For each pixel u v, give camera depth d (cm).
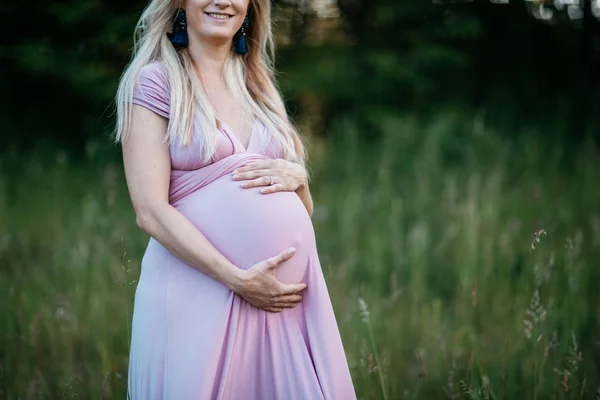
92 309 391
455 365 345
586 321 402
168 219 231
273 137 256
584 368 354
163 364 235
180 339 233
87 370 348
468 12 874
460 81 899
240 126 253
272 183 243
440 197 630
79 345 375
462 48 907
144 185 233
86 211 518
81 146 782
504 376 328
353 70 840
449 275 493
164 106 238
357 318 385
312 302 246
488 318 406
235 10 249
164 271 238
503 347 366
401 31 865
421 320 407
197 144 236
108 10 750
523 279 422
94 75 746
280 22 845
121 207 582
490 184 577
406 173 711
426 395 343
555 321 363
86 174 686
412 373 359
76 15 723
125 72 246
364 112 830
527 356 345
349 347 369
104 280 426
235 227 235
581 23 927
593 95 902
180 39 251
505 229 500
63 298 387
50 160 743
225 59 260
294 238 241
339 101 850
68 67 742
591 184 623
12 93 782
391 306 425
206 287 235
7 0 737
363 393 316
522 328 371
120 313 402
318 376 241
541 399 332
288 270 239
